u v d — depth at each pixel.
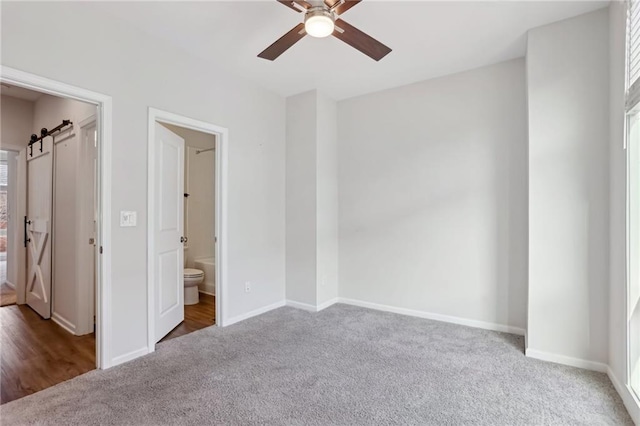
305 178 4.09
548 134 2.64
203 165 5.26
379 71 3.51
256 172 3.85
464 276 3.51
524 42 2.92
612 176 2.35
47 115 3.87
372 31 2.75
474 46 3.00
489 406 2.04
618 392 2.18
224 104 3.47
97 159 2.52
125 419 1.90
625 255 2.11
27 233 4.18
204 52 3.12
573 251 2.56
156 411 1.98
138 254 2.72
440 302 3.64
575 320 2.55
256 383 2.31
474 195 3.45
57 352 2.83
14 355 2.77
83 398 2.11
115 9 2.45
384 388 2.25
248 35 2.82
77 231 3.24
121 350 2.61
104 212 2.50
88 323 3.28
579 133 2.53
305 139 4.09
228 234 3.52
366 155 4.15
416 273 3.79
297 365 2.58
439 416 1.94
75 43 2.35
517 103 3.23
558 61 2.61
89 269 3.28
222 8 2.45
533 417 1.94
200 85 3.22
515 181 3.23
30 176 4.16
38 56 2.17
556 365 2.57
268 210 4.01
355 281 4.25
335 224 4.34
